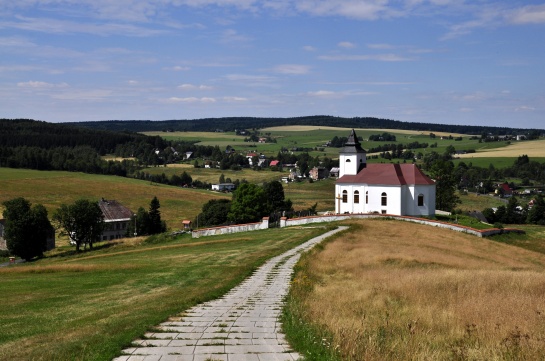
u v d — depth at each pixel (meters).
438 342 18.05
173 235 86.00
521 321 20.95
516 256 61.91
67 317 24.47
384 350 16.30
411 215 87.69
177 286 33.88
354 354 15.50
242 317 22.06
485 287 30.02
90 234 103.75
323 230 67.88
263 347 16.69
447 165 116.31
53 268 48.47
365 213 83.44
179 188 195.88
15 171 192.50
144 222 127.75
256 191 117.19
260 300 27.02
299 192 193.88
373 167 91.12
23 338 19.72
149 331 19.20
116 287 35.16
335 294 27.98
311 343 16.70
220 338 18.02
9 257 108.94
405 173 89.19
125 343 16.86
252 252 51.47
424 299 26.25
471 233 74.94
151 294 30.97
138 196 174.00
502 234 78.19
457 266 46.16
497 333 18.88
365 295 27.08
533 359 16.12
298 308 23.25
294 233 67.38
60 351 16.27
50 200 156.25
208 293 29.11
